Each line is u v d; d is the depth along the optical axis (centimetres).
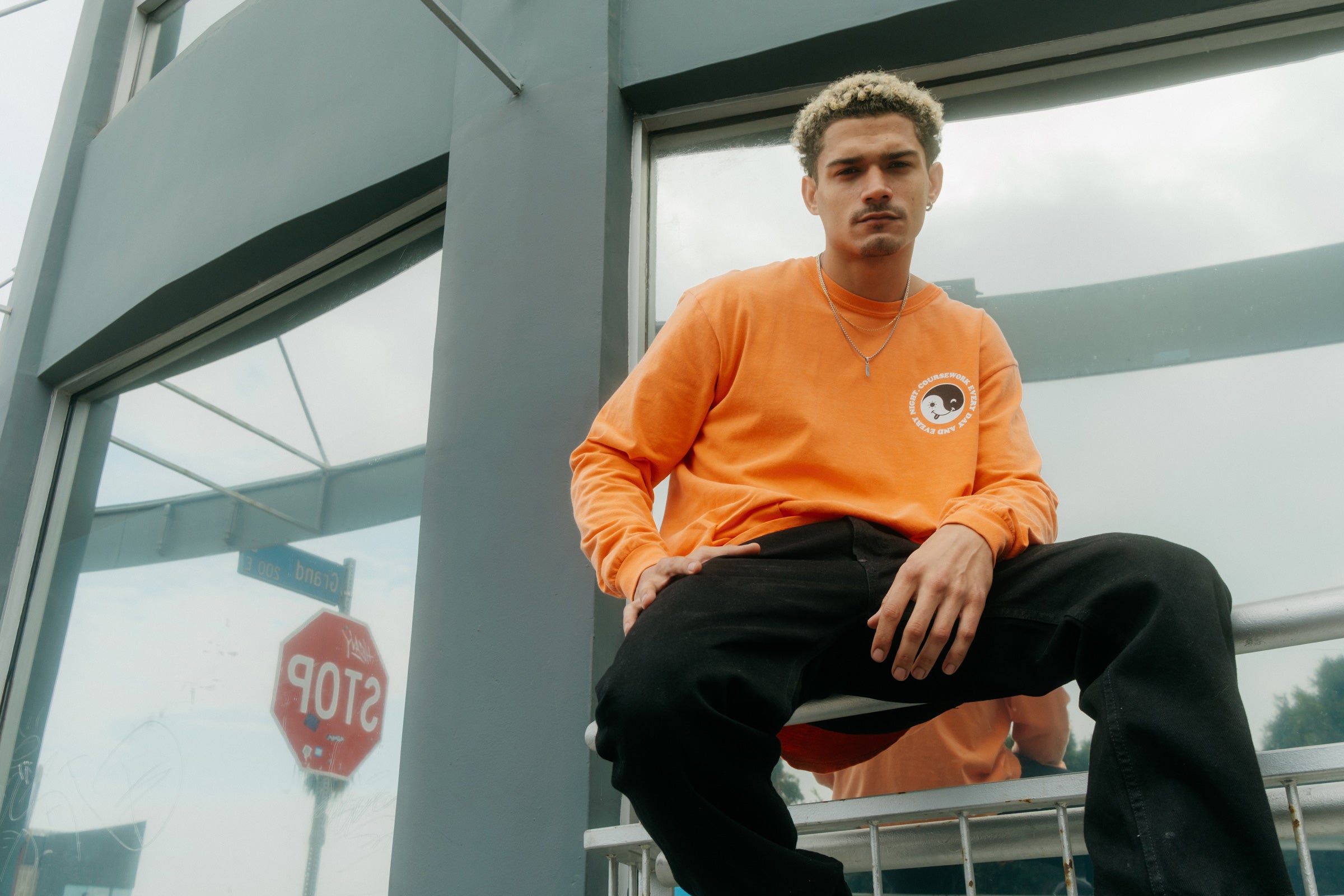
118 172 364
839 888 92
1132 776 80
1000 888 158
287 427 297
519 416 217
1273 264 192
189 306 323
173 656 289
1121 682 85
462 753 195
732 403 132
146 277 325
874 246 130
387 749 235
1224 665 84
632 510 121
